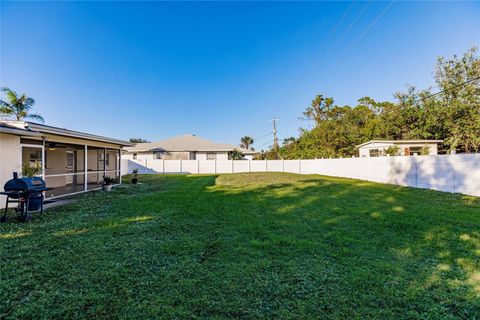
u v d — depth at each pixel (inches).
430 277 116.5
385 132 911.7
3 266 130.5
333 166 752.3
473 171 342.0
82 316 89.7
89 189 473.7
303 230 191.5
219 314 90.5
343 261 134.6
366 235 178.2
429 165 416.8
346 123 1088.8
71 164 573.6
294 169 936.9
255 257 141.3
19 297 101.7
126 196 380.8
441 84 815.1
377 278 115.2
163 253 148.6
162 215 246.1
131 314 90.4
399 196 345.7
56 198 363.6
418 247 154.4
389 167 514.3
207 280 115.2
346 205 284.0
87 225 211.8
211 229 197.2
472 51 758.5
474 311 91.4
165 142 1217.4
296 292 104.7
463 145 724.7
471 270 123.2
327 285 110.0
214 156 1152.2
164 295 102.9
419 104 853.2
